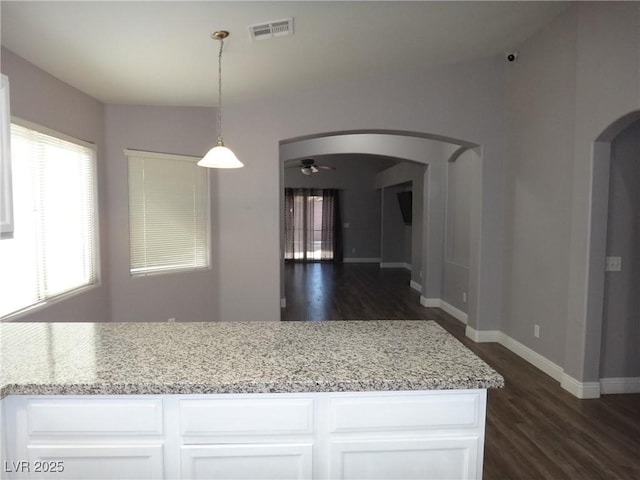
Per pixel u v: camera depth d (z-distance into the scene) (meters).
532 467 2.30
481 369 1.49
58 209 3.23
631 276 3.17
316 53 3.44
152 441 1.40
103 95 3.67
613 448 2.49
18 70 2.74
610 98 2.80
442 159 6.14
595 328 3.10
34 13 2.31
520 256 4.09
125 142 3.98
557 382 3.44
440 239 6.25
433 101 4.33
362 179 11.74
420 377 1.41
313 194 11.67
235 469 1.42
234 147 4.37
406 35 3.40
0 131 1.69
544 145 3.68
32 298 2.93
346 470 1.44
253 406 1.40
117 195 3.95
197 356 1.60
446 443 1.45
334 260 11.76
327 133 4.39
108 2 2.29
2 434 1.35
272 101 4.34
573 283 3.22
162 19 2.55
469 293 4.75
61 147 3.27
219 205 4.46
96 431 1.38
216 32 2.79
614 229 3.12
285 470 1.43
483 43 3.89
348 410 1.42
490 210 4.43
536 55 3.78
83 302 3.50
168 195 4.25
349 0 2.67
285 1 2.55
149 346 1.72
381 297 7.05
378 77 4.30
